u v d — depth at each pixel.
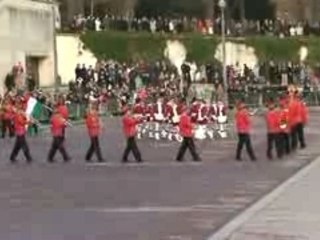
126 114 77.69
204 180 61.59
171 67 174.12
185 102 103.56
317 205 45.56
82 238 38.84
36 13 158.25
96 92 145.62
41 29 160.00
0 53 144.88
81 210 47.81
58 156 82.31
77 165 73.88
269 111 78.00
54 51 163.62
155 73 166.62
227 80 160.75
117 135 107.25
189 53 181.00
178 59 180.75
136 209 47.97
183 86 152.50
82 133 113.19
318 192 51.03
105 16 184.12
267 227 38.94
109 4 189.25
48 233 40.28
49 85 160.62
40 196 53.81
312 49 189.25
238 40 185.25
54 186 58.97
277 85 171.88
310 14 198.75
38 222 43.69
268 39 187.00
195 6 187.50
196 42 181.25
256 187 56.78
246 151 84.31
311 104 170.50
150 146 94.19
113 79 156.00
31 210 47.94
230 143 96.38
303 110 88.19
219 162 75.38
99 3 188.62
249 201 50.28
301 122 86.88
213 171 67.88
